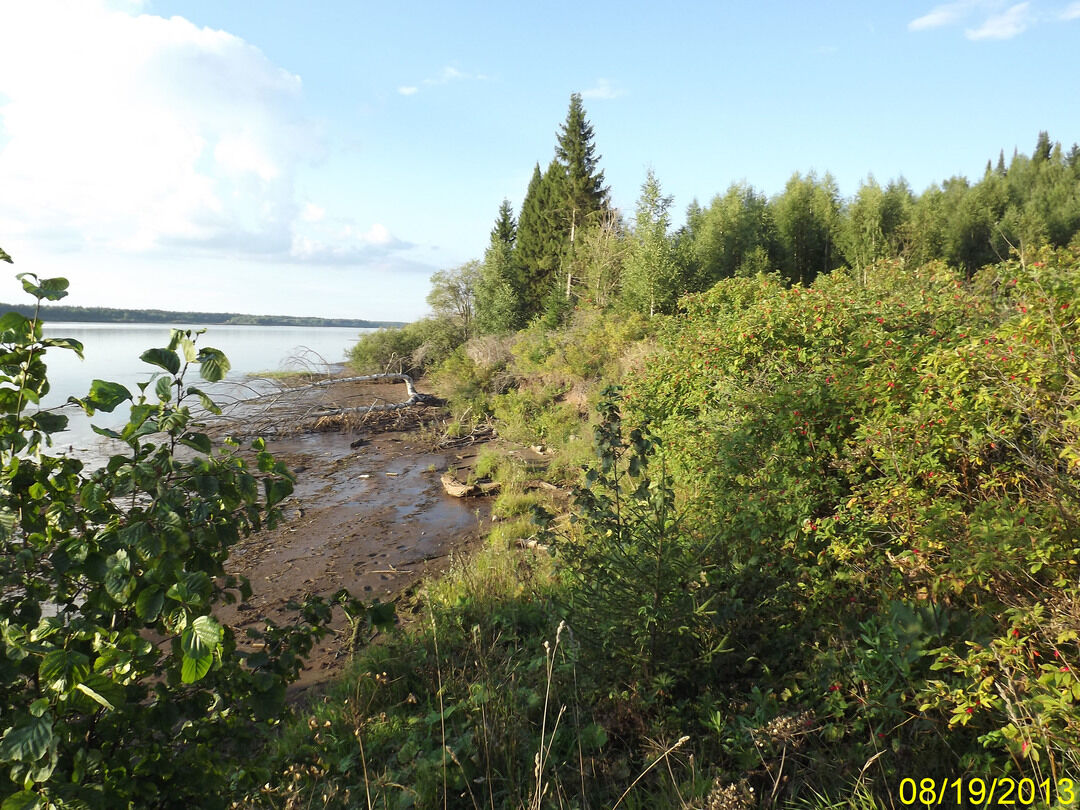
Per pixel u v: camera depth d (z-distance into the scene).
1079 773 2.25
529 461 12.40
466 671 4.16
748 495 4.82
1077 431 3.14
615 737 3.33
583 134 38.19
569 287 28.56
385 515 9.71
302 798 3.03
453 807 2.98
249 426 17.53
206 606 1.95
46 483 2.07
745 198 35.84
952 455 3.96
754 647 3.69
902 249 29.77
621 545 3.80
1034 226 33.62
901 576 3.63
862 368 5.67
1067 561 2.80
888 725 2.87
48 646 1.68
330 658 5.07
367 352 34.44
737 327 7.43
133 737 1.95
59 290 2.11
